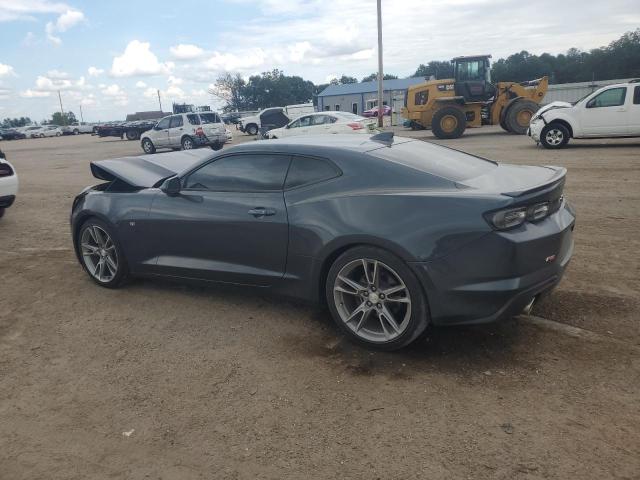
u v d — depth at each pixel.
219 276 4.33
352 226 3.52
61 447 2.83
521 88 21.23
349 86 72.81
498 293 3.18
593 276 4.82
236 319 4.30
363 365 3.49
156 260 4.73
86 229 5.19
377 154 3.79
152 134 23.69
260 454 2.68
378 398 3.10
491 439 2.68
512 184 3.49
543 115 14.22
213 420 2.98
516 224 3.20
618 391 3.02
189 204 4.39
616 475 2.38
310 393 3.19
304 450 2.68
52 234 7.73
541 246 3.25
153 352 3.83
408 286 3.39
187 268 4.50
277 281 4.04
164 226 4.55
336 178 3.75
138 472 2.60
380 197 3.50
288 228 3.85
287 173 3.97
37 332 4.27
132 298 4.90
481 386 3.16
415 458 2.57
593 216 6.94
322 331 4.02
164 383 3.40
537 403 2.96
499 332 3.82
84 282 5.41
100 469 2.64
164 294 4.95
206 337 4.02
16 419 3.10
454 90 21.53
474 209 3.20
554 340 3.65
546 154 13.09
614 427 2.71
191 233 4.39
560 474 2.41
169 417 3.03
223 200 4.21
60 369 3.66
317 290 3.85
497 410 2.91
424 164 3.74
